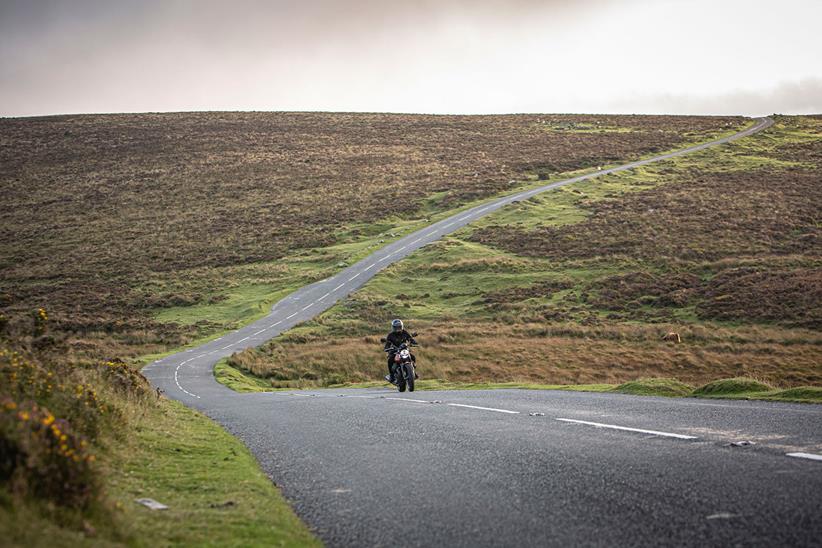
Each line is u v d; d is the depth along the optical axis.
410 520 6.14
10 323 13.40
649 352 44.84
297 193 119.38
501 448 9.19
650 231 82.00
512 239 85.12
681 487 6.51
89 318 66.12
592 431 10.14
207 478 8.04
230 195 119.62
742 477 6.71
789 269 63.16
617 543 5.13
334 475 8.31
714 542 4.99
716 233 79.12
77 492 5.12
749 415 11.05
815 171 115.62
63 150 153.50
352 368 43.25
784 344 45.12
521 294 65.88
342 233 97.50
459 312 62.59
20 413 5.41
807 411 11.27
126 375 15.13
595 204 98.25
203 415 16.45
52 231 103.56
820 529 5.07
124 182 129.50
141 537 5.17
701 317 53.94
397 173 131.38
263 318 64.19
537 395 17.36
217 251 92.06
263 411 17.09
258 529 5.82
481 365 42.66
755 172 116.19
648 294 61.72
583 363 42.78
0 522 4.15
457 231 91.75
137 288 77.88
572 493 6.61
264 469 9.05
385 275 75.62
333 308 65.50
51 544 4.17
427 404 15.75
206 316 67.25
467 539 5.50
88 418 8.96
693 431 9.65
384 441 10.50
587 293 63.81
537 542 5.30
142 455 9.12
